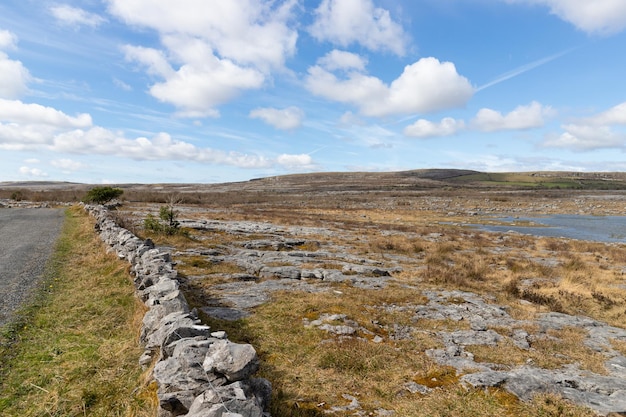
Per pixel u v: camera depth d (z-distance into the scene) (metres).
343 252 19.27
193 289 10.37
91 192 40.47
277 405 4.80
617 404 5.22
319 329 7.59
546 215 57.09
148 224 20.23
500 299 11.07
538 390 5.54
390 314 8.90
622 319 10.22
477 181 167.50
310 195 98.94
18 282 9.71
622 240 32.62
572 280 15.02
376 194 102.75
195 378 4.07
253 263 14.10
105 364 5.39
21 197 51.59
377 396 5.32
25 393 4.67
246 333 7.30
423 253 20.98
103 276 10.25
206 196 78.56
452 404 5.13
